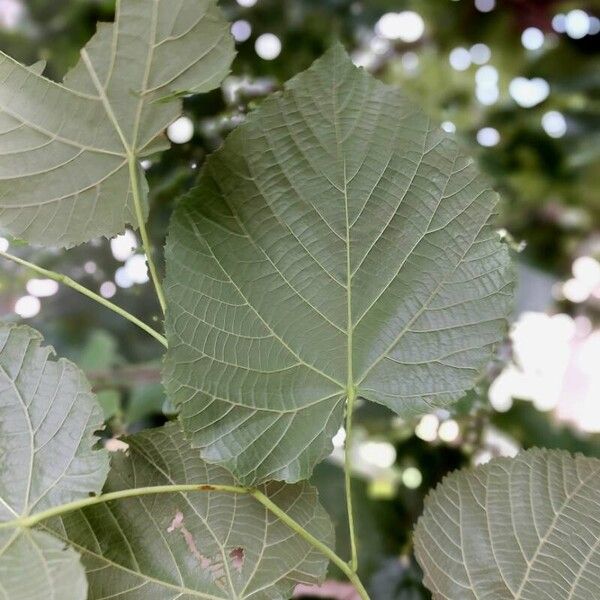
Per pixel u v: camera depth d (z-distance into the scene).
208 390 0.29
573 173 0.67
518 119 0.68
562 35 0.69
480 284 0.30
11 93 0.28
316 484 0.46
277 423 0.29
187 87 0.29
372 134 0.29
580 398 0.56
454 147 0.29
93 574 0.29
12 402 0.29
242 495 0.30
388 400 0.30
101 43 0.28
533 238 0.68
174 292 0.29
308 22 0.60
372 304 0.30
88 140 0.29
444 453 0.48
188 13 0.28
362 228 0.29
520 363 0.48
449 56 0.71
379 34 0.66
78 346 0.55
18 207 0.29
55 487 0.28
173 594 0.29
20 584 0.27
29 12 0.58
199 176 0.29
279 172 0.29
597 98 0.68
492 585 0.31
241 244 0.29
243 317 0.29
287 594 0.30
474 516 0.31
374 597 0.43
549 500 0.31
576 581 0.31
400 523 0.45
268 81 0.53
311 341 0.30
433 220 0.29
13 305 0.49
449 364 0.30
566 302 0.69
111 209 0.30
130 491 0.29
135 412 0.48
